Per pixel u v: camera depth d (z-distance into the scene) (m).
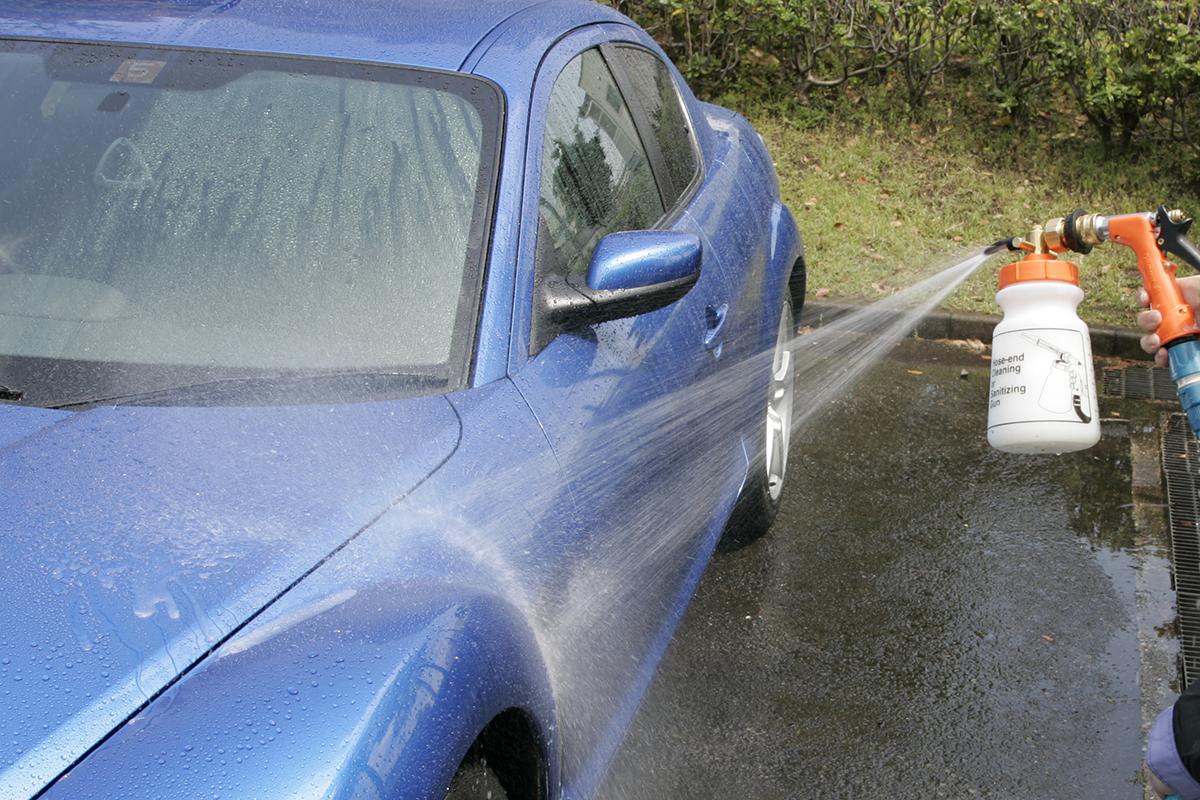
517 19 3.34
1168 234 2.04
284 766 1.57
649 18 8.95
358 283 2.54
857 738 3.52
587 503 2.48
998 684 3.82
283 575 1.86
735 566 4.38
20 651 1.66
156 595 1.78
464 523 2.11
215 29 3.05
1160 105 8.08
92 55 2.95
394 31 3.13
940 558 4.54
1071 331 2.29
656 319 3.08
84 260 2.57
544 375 2.53
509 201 2.71
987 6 8.12
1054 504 5.00
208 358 2.40
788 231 4.66
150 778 1.52
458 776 1.86
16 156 2.75
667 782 3.24
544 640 2.19
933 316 6.48
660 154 3.77
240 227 2.62
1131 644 4.08
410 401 2.32
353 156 2.74
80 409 2.25
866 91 8.85
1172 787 1.92
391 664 1.75
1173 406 5.88
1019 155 8.26
